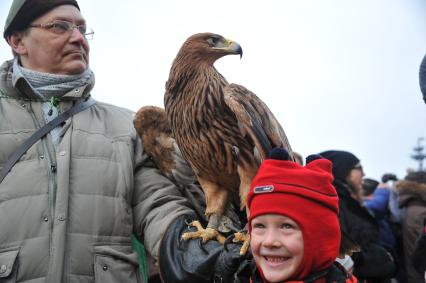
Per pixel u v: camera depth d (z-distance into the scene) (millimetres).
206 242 2652
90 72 3115
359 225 4121
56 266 2670
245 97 2689
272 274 2107
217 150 2748
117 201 2881
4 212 2721
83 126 2967
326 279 2137
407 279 5504
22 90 2957
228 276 2463
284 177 2117
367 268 4098
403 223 5605
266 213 2102
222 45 2785
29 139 2855
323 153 4879
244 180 2695
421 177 5980
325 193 2143
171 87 2844
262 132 2627
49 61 3004
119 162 2957
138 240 3084
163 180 3051
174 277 2592
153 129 2994
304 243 2080
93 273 2760
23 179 2768
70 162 2844
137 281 2904
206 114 2738
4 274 2635
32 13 2973
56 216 2725
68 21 2996
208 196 2816
